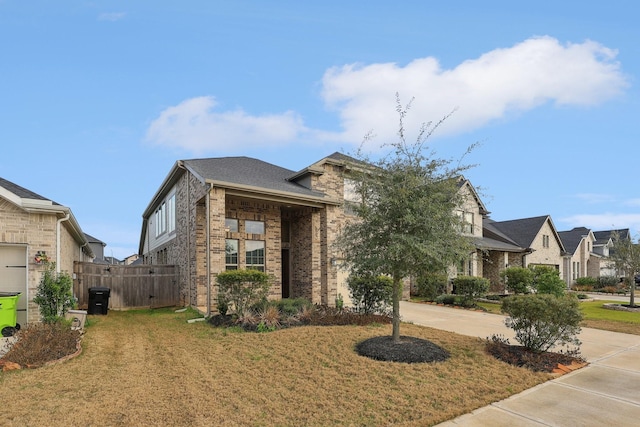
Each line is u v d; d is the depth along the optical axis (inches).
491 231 1109.7
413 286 776.3
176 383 233.5
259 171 668.7
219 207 486.0
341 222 607.8
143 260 1181.1
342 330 360.2
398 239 283.7
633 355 310.7
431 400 207.3
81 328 374.9
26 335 292.7
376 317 431.5
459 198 305.1
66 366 261.6
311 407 198.4
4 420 178.2
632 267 700.0
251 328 376.8
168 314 506.9
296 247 646.5
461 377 241.6
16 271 378.9
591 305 746.8
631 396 217.0
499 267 1024.2
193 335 368.5
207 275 476.4
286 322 395.5
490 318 503.5
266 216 601.9
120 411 191.5
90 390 219.3
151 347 324.2
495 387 225.5
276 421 182.9
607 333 410.0
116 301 574.9
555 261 1200.8
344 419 185.2
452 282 680.4
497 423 181.9
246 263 575.8
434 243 279.7
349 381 234.2
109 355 295.6
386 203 295.9
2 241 369.1
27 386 222.1
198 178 510.9
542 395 217.3
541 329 286.0
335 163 653.9
